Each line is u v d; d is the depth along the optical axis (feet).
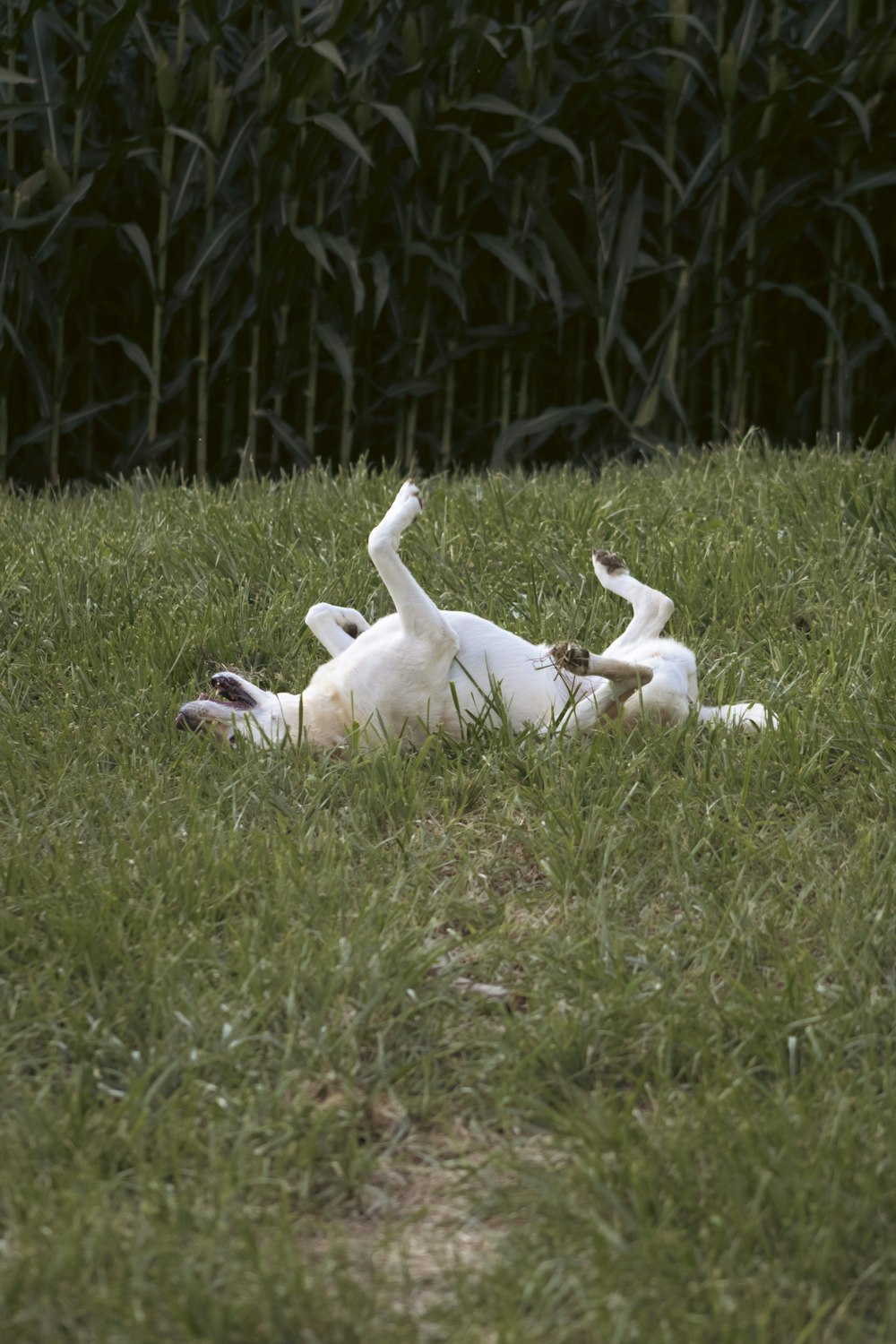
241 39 33.32
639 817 14.15
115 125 33.63
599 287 34.24
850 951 11.83
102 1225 8.70
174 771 15.34
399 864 13.34
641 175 35.63
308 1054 10.66
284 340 33.65
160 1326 8.21
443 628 15.21
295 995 11.17
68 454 35.17
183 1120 9.89
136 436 34.01
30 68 31.09
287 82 31.19
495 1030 11.12
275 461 34.86
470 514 23.29
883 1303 8.47
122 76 32.94
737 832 13.69
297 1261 8.59
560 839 13.56
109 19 29.40
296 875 12.80
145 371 32.60
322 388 36.37
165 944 11.76
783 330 37.93
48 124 31.19
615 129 35.60
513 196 34.63
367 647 15.47
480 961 11.97
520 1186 9.52
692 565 20.90
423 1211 9.21
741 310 35.96
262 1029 10.98
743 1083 10.18
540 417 34.37
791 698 16.79
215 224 32.71
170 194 32.24
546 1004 11.23
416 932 12.06
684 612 19.92
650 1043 10.84
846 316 36.47
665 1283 8.45
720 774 15.05
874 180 33.09
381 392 35.63
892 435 37.88
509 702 15.69
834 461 25.55
